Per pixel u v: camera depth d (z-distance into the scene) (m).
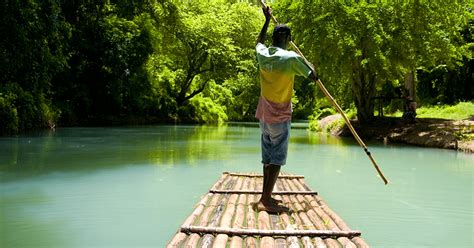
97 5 22.27
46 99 19.00
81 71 21.89
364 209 5.14
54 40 17.02
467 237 4.12
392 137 13.87
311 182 6.79
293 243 3.39
